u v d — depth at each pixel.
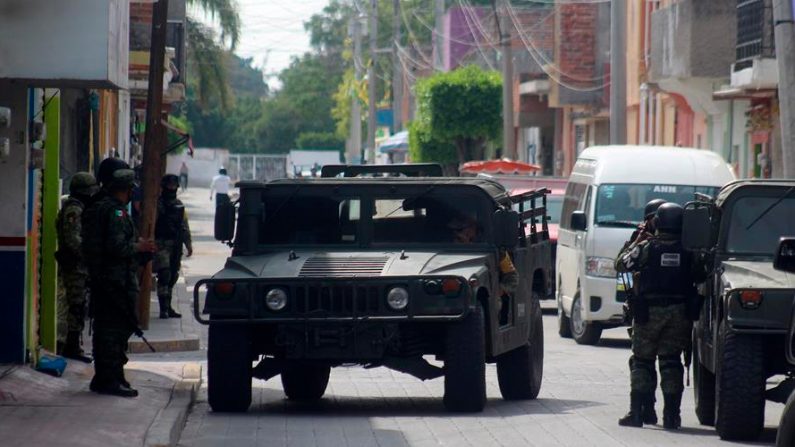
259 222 39.78
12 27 34.91
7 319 39.53
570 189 67.81
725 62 94.00
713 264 35.84
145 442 30.38
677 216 35.41
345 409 39.31
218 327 36.97
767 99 91.88
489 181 42.03
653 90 111.19
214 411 37.72
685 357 36.44
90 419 32.69
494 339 38.38
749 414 32.75
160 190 64.06
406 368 36.91
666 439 33.50
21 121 39.31
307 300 36.25
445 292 36.03
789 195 36.25
